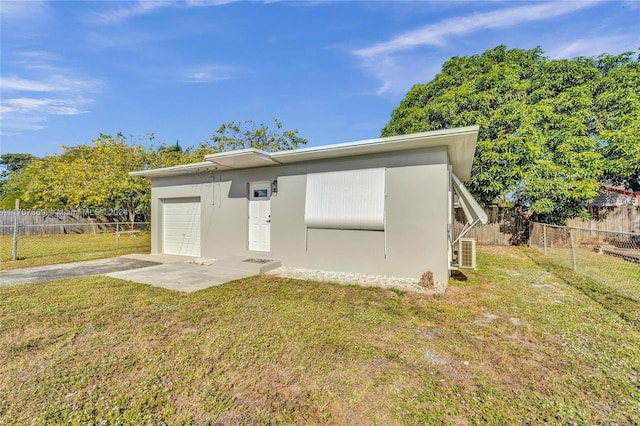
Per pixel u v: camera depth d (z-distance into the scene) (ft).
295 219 24.03
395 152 20.30
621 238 34.40
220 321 12.73
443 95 42.88
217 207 28.94
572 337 11.29
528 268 24.73
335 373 8.79
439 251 18.99
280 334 11.40
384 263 20.54
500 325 12.45
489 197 40.73
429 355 9.92
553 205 36.19
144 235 55.26
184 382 8.26
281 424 6.72
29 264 26.68
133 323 12.52
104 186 54.39
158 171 30.22
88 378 8.45
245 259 25.23
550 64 39.73
